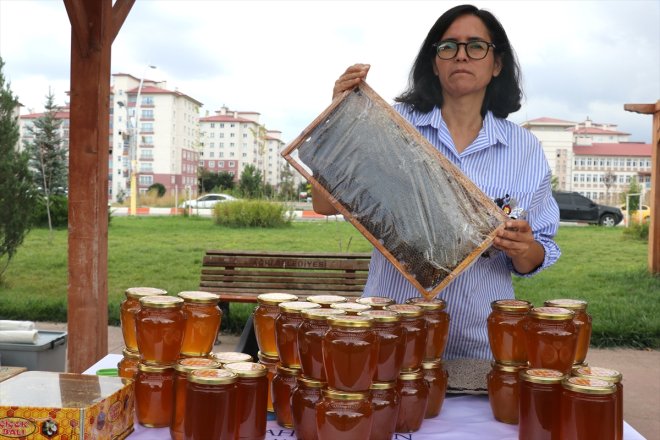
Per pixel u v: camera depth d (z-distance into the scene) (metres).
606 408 1.49
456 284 2.26
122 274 10.79
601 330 6.83
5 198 9.17
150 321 1.70
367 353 1.49
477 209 1.98
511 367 1.85
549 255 2.30
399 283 2.35
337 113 2.08
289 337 1.72
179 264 12.12
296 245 15.75
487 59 2.27
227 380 1.51
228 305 6.78
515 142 2.40
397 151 2.04
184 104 101.56
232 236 17.98
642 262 13.55
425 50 2.41
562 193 29.22
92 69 4.31
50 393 1.60
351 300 1.93
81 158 4.37
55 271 10.91
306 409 1.60
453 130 2.43
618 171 106.50
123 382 1.71
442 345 1.90
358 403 1.50
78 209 4.38
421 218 2.01
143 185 95.44
